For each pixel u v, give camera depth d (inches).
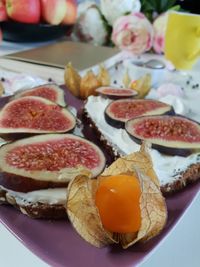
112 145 6.0
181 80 10.3
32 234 4.3
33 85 8.4
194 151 5.6
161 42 12.5
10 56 10.4
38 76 9.6
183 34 10.4
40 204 4.5
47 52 11.1
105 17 13.4
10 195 4.6
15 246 4.5
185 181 5.3
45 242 4.2
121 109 6.8
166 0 13.9
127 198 3.9
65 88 8.6
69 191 3.8
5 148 5.1
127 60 10.8
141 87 8.3
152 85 9.7
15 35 12.7
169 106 7.2
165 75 10.1
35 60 10.1
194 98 9.2
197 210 5.3
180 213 4.7
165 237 4.2
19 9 12.0
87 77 8.2
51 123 6.2
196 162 5.6
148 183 3.8
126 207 3.9
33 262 4.3
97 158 5.2
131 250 4.0
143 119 6.3
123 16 12.4
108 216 3.9
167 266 4.2
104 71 8.7
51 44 12.6
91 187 3.9
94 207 3.8
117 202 3.9
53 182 4.6
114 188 4.0
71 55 10.9
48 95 7.6
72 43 12.7
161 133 5.9
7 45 12.9
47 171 4.7
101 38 13.6
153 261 4.3
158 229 4.0
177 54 10.6
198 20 10.2
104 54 11.4
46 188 4.6
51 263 3.9
